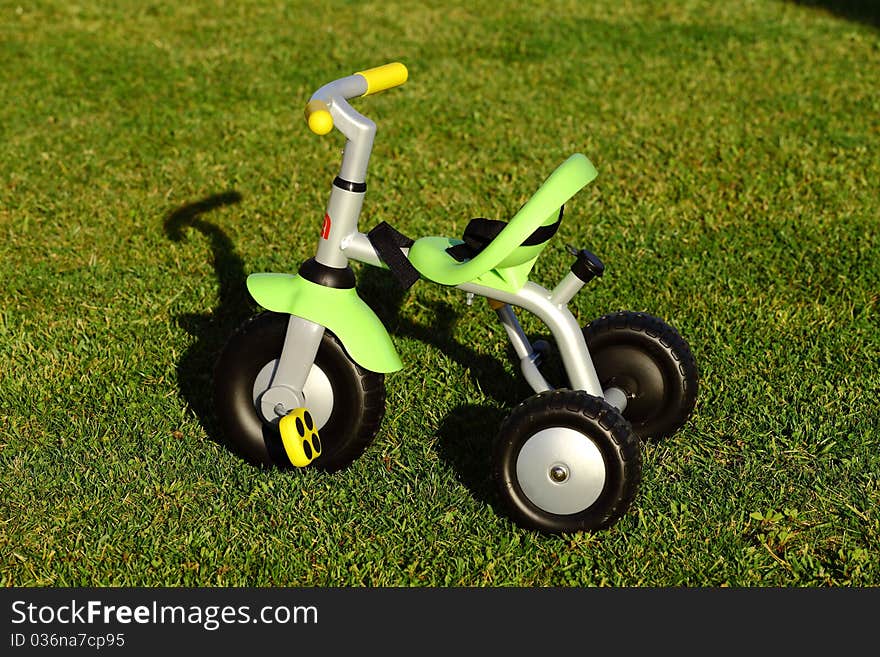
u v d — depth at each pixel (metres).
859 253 4.57
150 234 4.61
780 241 4.64
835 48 7.01
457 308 4.32
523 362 3.80
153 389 4.04
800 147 5.27
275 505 3.77
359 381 3.75
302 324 3.71
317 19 7.45
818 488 3.84
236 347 3.79
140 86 6.00
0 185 4.84
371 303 4.33
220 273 4.44
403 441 3.93
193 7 7.62
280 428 3.69
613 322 3.86
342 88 3.66
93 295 4.35
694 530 3.76
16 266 4.46
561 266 4.49
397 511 3.78
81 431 3.92
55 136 5.23
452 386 4.07
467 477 3.86
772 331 4.25
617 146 5.27
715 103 5.92
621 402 3.83
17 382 4.04
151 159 5.02
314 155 5.09
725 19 7.63
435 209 4.77
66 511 3.76
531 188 4.92
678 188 4.91
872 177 4.99
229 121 5.51
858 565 3.70
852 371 4.13
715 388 4.07
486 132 5.45
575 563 3.70
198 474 3.84
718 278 4.45
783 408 4.02
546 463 3.67
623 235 4.64
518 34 7.17
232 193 4.84
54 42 6.71
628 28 7.36
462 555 3.72
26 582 3.66
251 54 6.65
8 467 3.84
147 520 3.75
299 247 4.57
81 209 4.73
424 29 7.29
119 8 7.52
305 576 3.68
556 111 5.77
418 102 5.86
